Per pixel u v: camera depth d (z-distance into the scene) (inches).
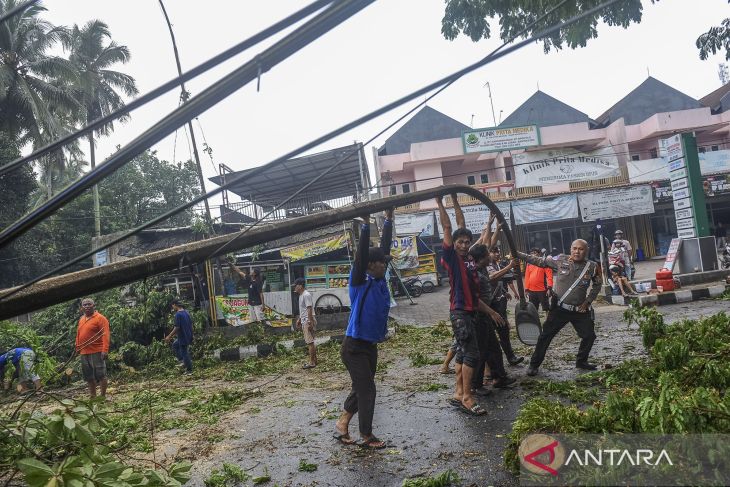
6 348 380.8
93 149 1178.0
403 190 1210.0
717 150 1192.2
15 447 145.3
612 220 1118.4
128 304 525.3
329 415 226.5
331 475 157.0
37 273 1024.2
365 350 179.6
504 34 359.6
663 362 201.2
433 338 414.0
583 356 254.2
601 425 134.3
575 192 1055.6
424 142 1169.4
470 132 1104.8
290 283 573.9
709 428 119.3
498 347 234.2
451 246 205.8
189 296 545.6
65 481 101.9
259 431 213.9
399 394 246.5
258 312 518.0
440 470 150.7
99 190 1182.3
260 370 374.3
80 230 1160.2
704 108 1156.5
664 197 1054.4
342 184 921.5
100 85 1186.6
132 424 242.8
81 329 322.0
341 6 60.7
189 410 267.6
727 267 655.8
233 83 62.1
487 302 231.1
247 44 61.8
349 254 574.2
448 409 211.2
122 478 112.6
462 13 354.9
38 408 170.7
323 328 521.3
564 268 250.2
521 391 225.0
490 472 145.3
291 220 104.5
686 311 415.8
